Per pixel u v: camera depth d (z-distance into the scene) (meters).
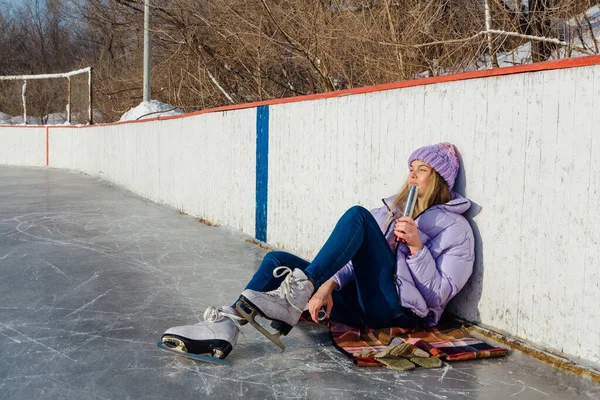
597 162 2.23
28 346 2.65
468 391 2.19
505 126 2.63
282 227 4.86
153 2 12.25
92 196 9.19
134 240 5.43
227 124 6.00
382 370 2.40
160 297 3.52
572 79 2.32
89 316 3.12
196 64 12.12
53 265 4.34
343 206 3.96
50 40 35.50
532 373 2.35
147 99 12.68
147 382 2.27
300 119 4.52
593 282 2.26
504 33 5.58
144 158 9.14
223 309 2.54
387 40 6.62
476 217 2.80
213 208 6.45
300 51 8.37
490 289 2.73
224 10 9.99
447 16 6.38
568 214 2.35
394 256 2.71
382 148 3.52
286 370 2.41
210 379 2.31
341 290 2.79
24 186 10.61
